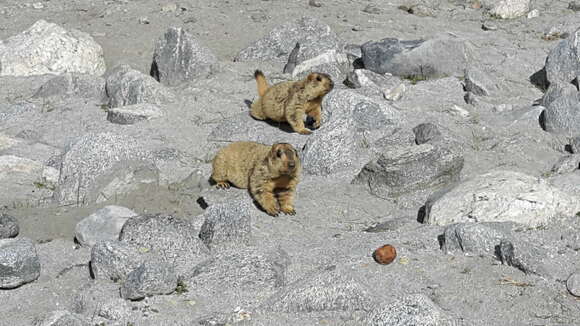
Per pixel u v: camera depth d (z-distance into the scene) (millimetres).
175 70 18531
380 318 7766
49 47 19266
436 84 17547
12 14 23672
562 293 8539
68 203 11820
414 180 12023
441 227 10336
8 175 13047
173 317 8195
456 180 12281
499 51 20031
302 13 23734
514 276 8898
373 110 15031
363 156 13508
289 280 9094
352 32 21781
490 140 14312
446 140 13523
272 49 20062
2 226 10289
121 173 12008
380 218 11359
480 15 24031
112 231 10203
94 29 22234
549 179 11781
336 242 10234
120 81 17141
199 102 16719
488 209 10227
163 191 12312
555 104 14883
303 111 14578
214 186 12555
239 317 8117
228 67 19141
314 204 11750
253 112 15406
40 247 10148
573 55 17359
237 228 10008
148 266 8578
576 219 10219
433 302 8148
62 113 16562
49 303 8797
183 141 14812
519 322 8023
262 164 11203
